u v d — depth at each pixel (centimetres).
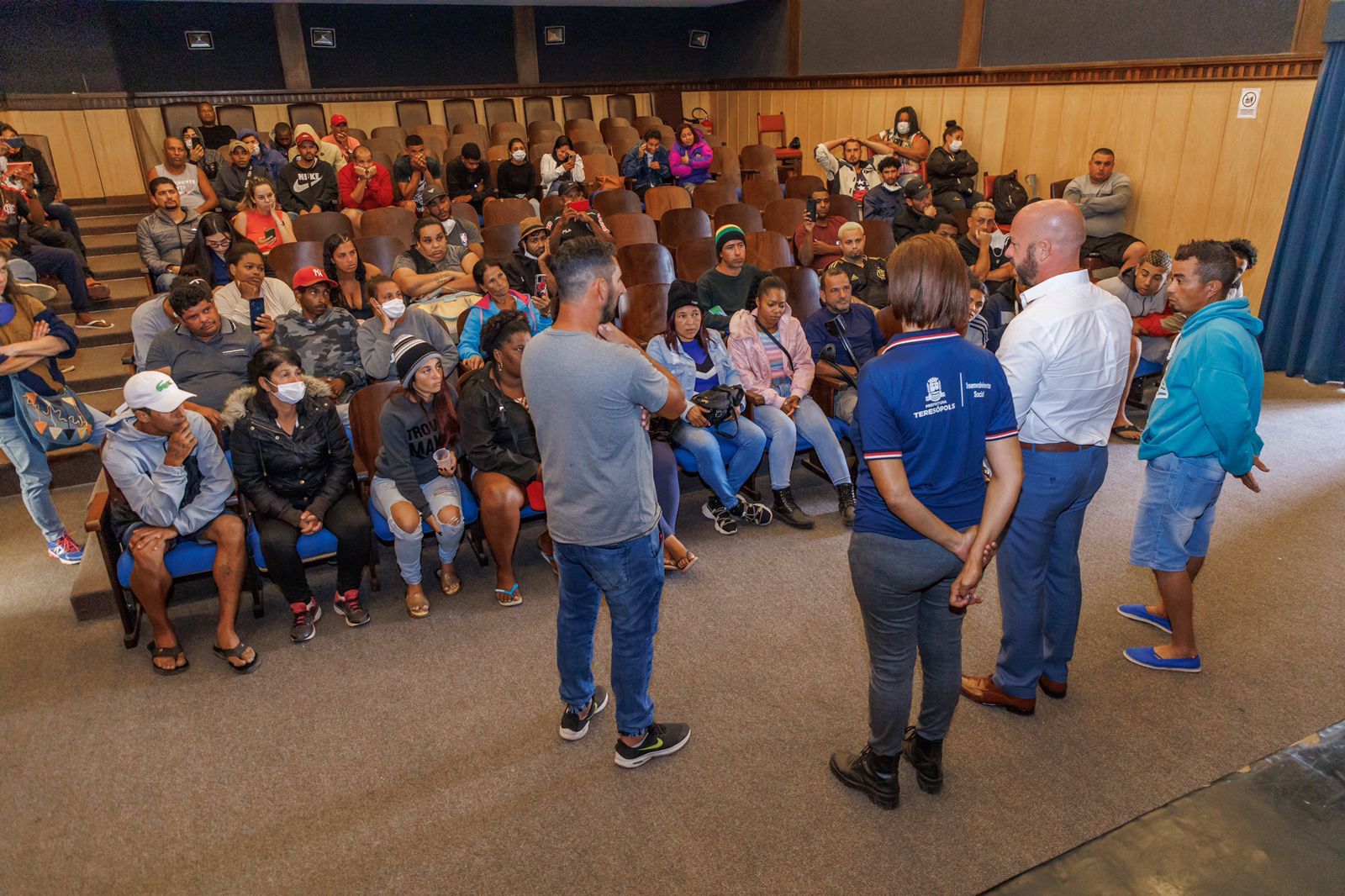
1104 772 214
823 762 220
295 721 243
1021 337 193
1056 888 50
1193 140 570
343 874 190
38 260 484
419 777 220
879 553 172
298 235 534
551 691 254
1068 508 210
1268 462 403
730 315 430
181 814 209
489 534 293
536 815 205
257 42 945
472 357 373
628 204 629
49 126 822
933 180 720
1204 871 50
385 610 303
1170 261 433
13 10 788
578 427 184
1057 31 664
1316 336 500
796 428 361
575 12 1068
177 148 624
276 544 271
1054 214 191
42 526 330
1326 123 482
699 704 245
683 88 1141
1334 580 302
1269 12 516
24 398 304
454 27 1026
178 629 294
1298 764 58
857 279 462
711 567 326
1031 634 224
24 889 189
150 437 265
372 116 1009
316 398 288
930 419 160
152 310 376
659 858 191
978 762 218
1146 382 479
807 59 956
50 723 245
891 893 181
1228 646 266
